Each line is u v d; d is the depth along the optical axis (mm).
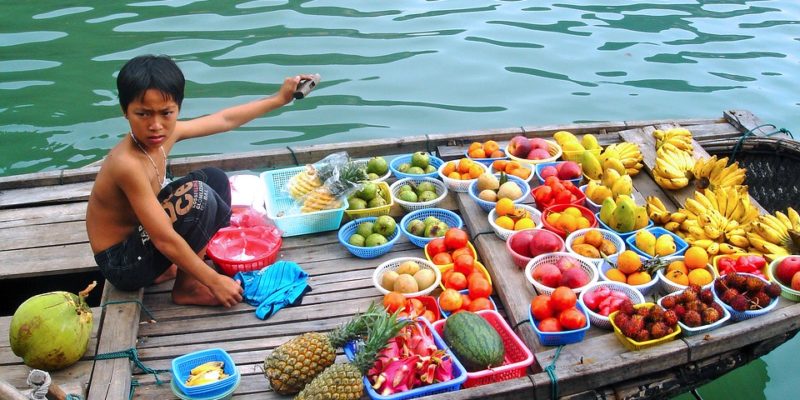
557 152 6395
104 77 8664
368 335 4148
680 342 4320
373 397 3982
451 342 4312
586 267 4965
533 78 8992
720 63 9391
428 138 6566
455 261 5035
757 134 6641
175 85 4266
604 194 5660
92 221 4680
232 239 5453
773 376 5691
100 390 4191
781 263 4828
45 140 7605
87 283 5629
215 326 4766
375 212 5715
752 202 5766
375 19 10484
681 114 8305
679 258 5094
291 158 6336
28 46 9320
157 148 4688
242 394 4238
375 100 8484
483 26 10336
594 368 4180
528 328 4605
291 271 5066
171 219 4691
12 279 5574
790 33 10219
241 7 10742
